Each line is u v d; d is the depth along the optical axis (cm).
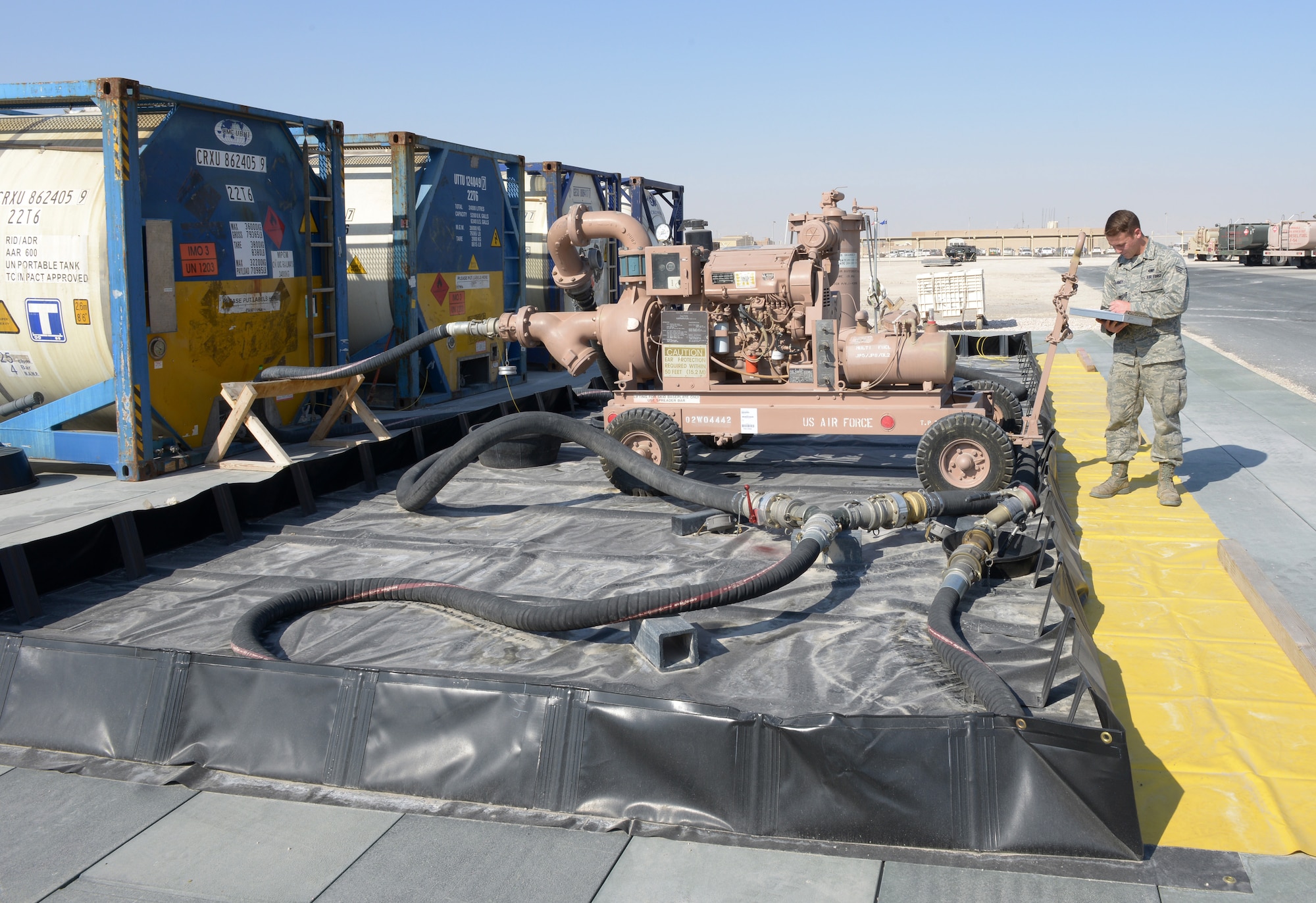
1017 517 566
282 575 561
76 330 770
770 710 382
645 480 663
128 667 388
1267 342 1614
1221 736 361
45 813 341
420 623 484
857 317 777
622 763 337
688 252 715
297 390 841
